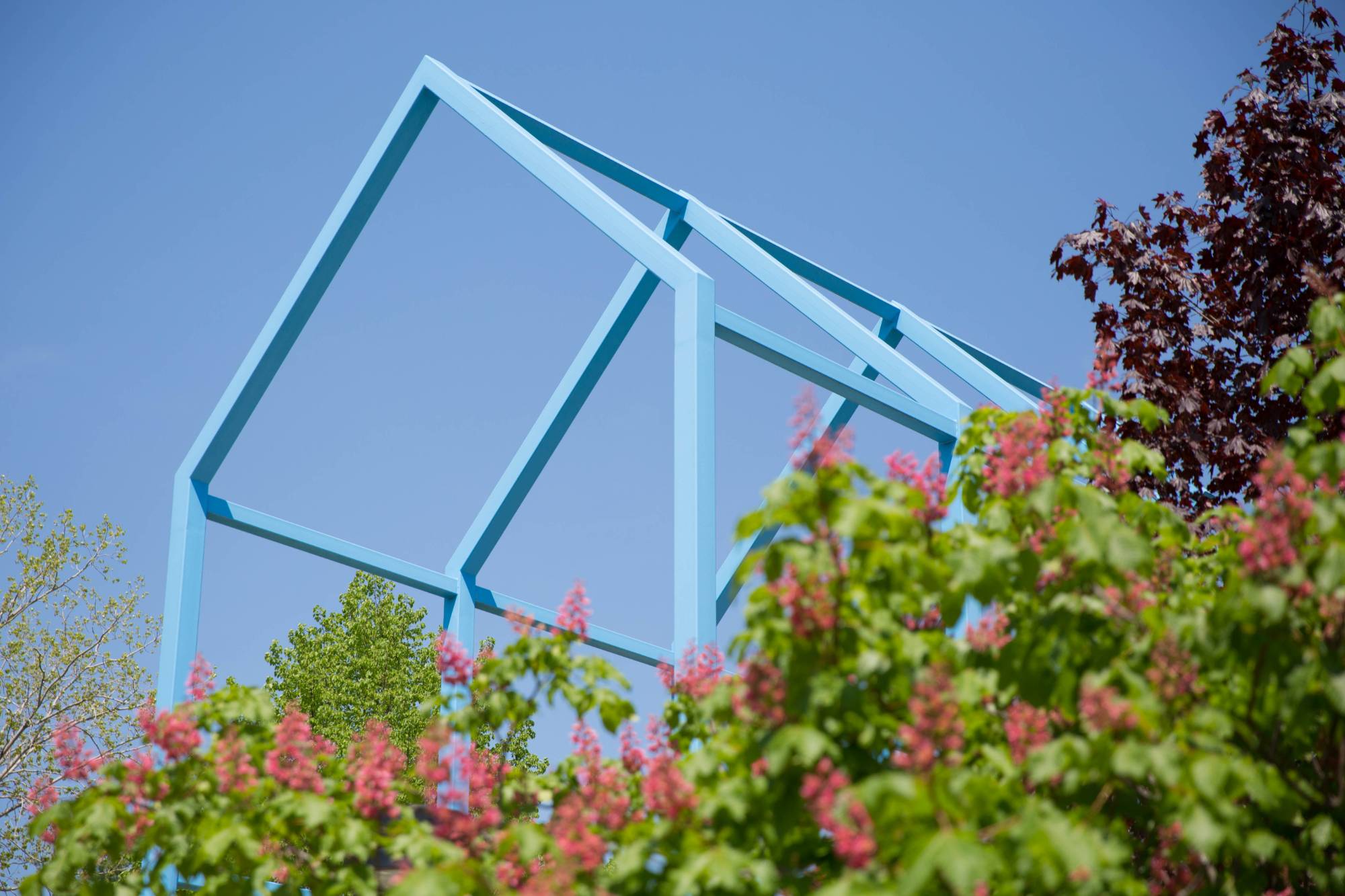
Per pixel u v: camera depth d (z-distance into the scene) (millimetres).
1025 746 3201
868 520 2939
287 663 25062
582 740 4023
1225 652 3213
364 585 25812
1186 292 7699
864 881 2490
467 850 3658
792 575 3086
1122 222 7973
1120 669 2994
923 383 7395
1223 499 7297
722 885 3045
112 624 17219
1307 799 3330
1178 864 3510
